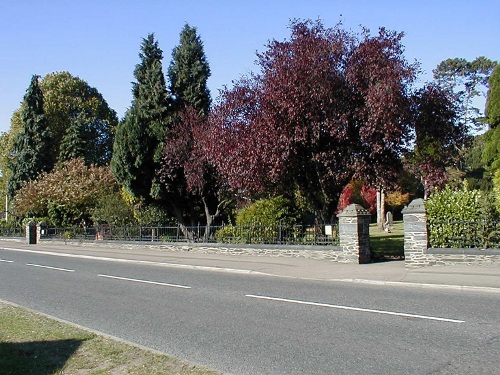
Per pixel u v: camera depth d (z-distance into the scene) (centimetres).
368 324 833
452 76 5347
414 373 582
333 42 1792
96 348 713
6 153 5803
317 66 1698
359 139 1789
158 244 2570
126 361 647
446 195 1585
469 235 1493
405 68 1719
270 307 1012
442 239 1535
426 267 1491
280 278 1480
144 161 2755
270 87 1764
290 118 1723
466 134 1997
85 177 3853
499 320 834
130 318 950
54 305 1105
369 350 682
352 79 1730
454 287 1178
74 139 4981
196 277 1552
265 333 799
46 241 3600
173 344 754
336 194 2036
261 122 1792
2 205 5762
